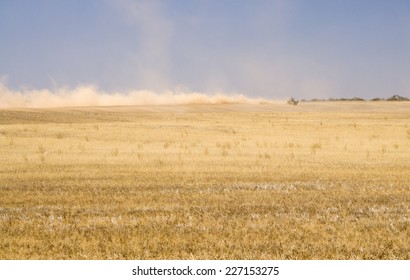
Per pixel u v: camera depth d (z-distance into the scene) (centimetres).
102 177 2639
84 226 1631
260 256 1362
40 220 1712
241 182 2458
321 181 2492
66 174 2750
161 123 8200
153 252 1392
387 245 1438
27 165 3209
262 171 2859
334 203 1964
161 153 4128
